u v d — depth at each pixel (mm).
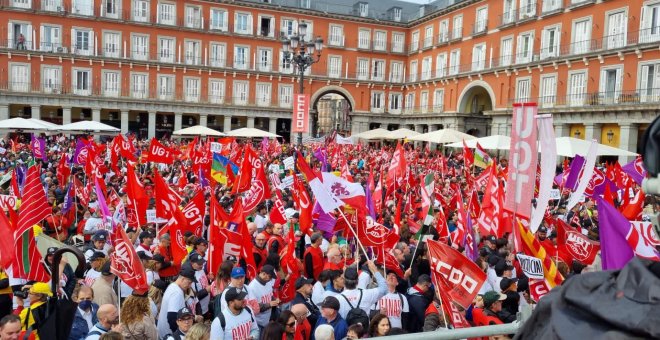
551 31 46406
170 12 61188
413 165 31391
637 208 13273
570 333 1527
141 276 7340
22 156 27188
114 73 59531
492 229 12469
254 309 8297
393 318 8438
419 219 15805
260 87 65375
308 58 29609
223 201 16938
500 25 52250
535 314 1770
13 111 58125
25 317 6762
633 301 1477
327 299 7621
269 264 9773
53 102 57188
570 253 10914
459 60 59438
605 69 40500
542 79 46969
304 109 29375
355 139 68375
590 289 1624
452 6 60000
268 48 65188
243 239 10133
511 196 7039
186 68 62000
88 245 11609
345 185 10594
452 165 31859
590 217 16688
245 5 63719
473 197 14891
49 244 8898
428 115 63875
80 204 16141
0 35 55031
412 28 69750
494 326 2941
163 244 11445
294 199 15516
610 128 40062
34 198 8312
